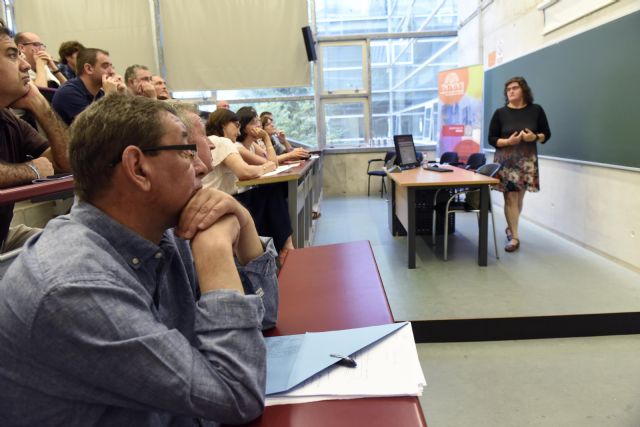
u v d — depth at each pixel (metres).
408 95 7.34
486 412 1.79
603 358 2.18
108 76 2.36
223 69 6.72
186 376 0.54
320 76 7.25
